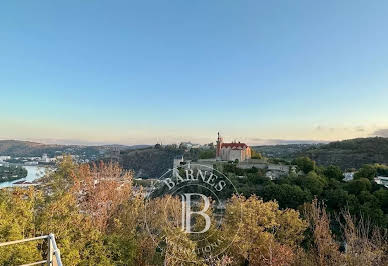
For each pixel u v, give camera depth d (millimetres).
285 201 36094
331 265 9555
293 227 14023
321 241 10391
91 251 9695
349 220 9508
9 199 10062
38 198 10344
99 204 11344
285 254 10609
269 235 11516
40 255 8453
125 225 11320
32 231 9273
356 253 8336
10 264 7840
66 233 9266
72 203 10469
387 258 8961
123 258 9992
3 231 8227
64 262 8469
